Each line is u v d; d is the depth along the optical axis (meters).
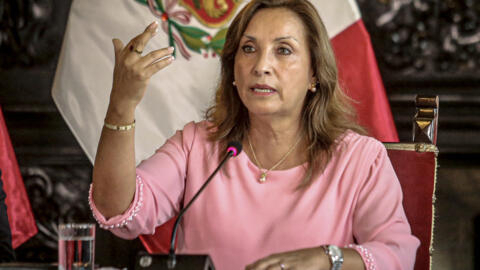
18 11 10.16
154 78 8.60
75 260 4.74
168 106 8.62
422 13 9.89
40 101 10.18
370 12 9.94
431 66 9.90
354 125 6.54
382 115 8.52
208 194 6.06
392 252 5.23
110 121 5.20
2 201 7.03
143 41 4.97
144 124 8.63
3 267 4.90
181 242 6.19
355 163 6.01
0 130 9.01
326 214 5.82
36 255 10.20
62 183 10.20
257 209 5.93
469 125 9.80
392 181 5.96
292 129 6.12
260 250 5.79
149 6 8.62
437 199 9.55
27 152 10.17
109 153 5.28
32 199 10.18
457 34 9.86
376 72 8.58
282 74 5.80
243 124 6.36
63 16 10.20
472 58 9.84
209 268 4.36
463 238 9.34
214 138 6.32
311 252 4.72
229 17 8.62
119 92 5.05
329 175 6.01
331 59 6.16
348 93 8.55
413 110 9.92
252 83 5.80
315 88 6.18
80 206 10.21
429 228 6.32
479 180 9.63
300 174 6.03
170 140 6.50
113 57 8.64
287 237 5.75
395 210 5.77
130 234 5.79
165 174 6.13
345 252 4.90
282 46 5.87
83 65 8.63
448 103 9.84
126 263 9.66
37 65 10.20
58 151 10.18
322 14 8.53
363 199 5.88
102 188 5.40
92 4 8.64
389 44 9.94
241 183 6.07
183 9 8.65
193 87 8.67
